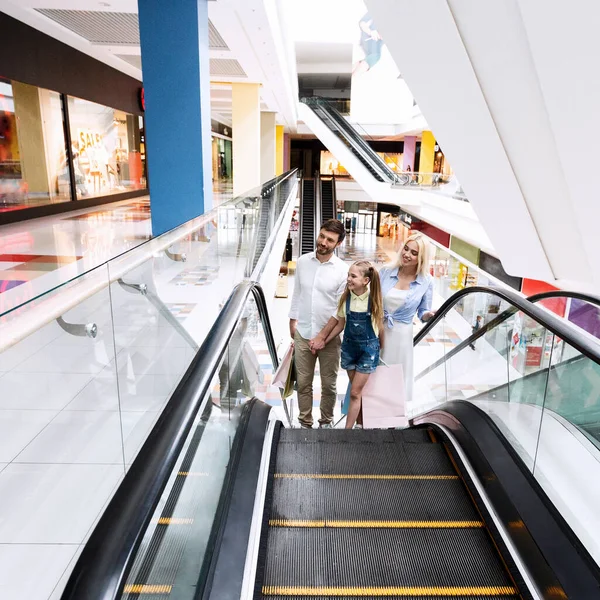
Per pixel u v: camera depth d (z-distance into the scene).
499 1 2.50
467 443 2.49
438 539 1.93
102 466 2.24
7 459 2.14
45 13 6.20
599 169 2.71
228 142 28.44
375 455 2.55
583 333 2.25
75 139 9.81
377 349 3.45
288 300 14.16
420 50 3.22
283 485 2.24
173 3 4.78
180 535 1.29
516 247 4.34
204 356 1.65
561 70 2.45
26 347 2.09
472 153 3.69
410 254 3.54
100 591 0.74
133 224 8.12
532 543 1.78
